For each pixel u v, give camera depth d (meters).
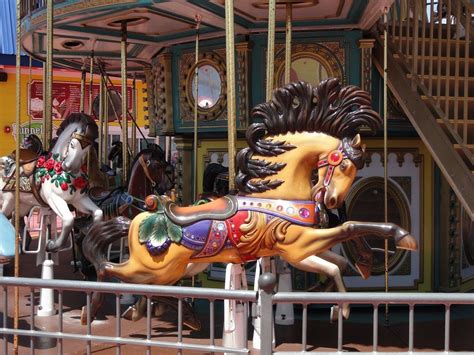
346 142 3.78
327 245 3.78
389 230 3.66
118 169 8.21
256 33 5.81
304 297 2.46
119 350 2.77
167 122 6.58
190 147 6.65
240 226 3.86
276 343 4.66
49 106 5.61
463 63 5.88
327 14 5.33
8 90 14.03
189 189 6.62
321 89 3.82
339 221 5.14
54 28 5.88
